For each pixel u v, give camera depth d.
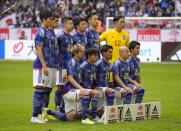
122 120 29.19
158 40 81.56
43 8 95.25
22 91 45.69
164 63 76.25
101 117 29.50
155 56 77.31
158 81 54.53
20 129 26.88
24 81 54.03
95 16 33.38
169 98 41.19
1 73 62.44
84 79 29.98
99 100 30.16
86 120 28.73
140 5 95.00
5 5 98.44
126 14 94.50
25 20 93.62
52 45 30.03
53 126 27.77
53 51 30.11
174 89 47.53
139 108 29.98
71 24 31.67
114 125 27.83
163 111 33.97
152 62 77.31
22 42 82.00
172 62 76.75
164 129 26.89
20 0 97.44
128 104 29.55
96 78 30.50
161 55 77.12
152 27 83.69
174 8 93.25
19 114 32.62
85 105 28.77
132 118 29.64
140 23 83.75
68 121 29.66
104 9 95.19
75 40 32.25
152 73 62.88
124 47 31.08
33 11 94.75
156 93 44.53
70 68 29.38
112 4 96.00
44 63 29.28
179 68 69.19
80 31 32.34
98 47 33.81
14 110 34.41
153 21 83.69
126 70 31.28
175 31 81.06
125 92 30.45
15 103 38.00
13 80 54.97
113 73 30.97
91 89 29.53
